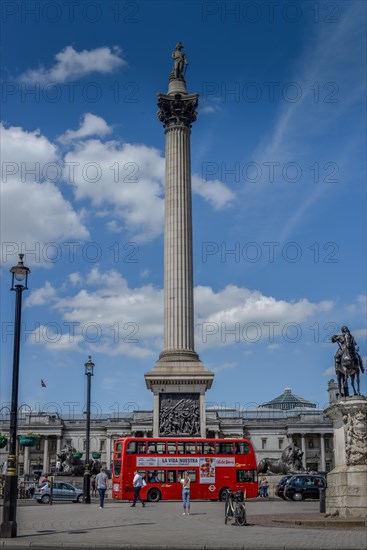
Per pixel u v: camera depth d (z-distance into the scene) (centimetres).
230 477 6069
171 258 7400
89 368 5862
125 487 5897
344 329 3456
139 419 16038
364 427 3231
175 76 8206
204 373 6944
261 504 5647
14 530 2750
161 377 6912
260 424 16400
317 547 2252
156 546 2366
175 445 6062
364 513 3127
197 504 5441
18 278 3134
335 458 3453
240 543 2414
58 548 2403
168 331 7206
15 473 2852
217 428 15588
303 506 5241
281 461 8212
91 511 4506
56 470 8662
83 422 16400
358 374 3372
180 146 7800
